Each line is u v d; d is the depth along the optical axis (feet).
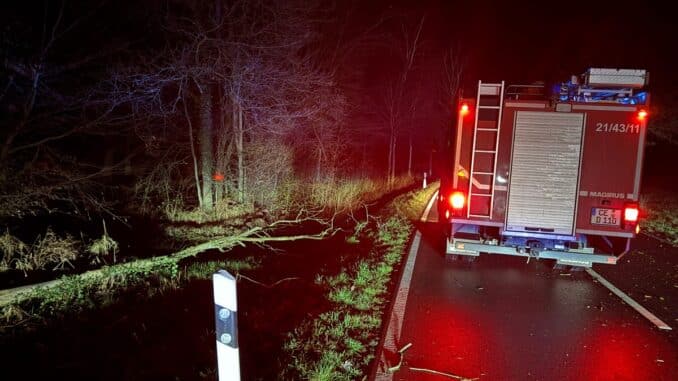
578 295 21.56
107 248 24.64
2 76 24.58
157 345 14.75
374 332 16.33
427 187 78.38
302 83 41.09
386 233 33.30
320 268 24.49
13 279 20.26
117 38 32.53
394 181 80.23
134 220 33.68
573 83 22.80
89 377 12.96
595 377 13.94
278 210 43.27
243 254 29.78
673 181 64.03
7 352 14.37
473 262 26.84
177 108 39.83
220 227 34.96
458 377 13.67
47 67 26.45
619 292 22.11
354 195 55.26
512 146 22.82
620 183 22.04
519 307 19.74
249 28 37.42
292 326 16.08
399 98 79.30
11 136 23.79
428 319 18.04
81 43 30.42
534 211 22.95
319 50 54.03
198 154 41.98
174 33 35.14
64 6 27.55
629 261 28.14
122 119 32.37
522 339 16.48
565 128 22.30
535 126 22.58
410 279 23.35
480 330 17.13
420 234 34.99
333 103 52.03
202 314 17.69
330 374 12.96
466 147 23.65
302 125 48.73
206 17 35.12
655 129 59.11
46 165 25.81
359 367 13.79
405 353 15.11
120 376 12.97
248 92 38.06
